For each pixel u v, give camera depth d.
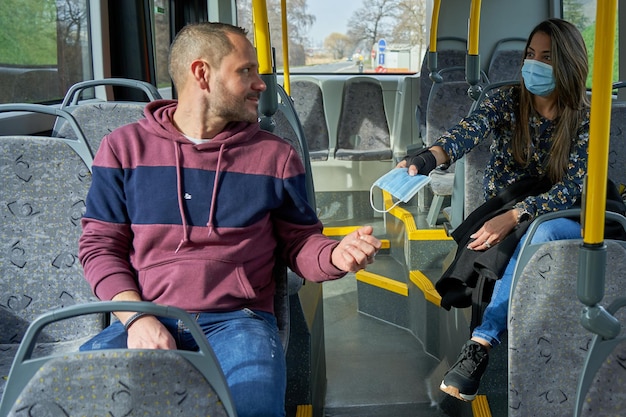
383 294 4.16
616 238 2.39
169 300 1.90
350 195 5.85
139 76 4.33
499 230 2.40
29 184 2.17
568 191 2.43
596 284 1.48
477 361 2.35
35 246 2.19
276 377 1.74
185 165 1.95
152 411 1.34
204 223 1.93
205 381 1.34
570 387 1.84
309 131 6.00
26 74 3.35
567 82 2.42
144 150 1.97
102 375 1.30
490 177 2.67
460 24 6.00
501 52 5.92
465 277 2.46
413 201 4.85
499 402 2.71
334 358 3.66
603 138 1.42
